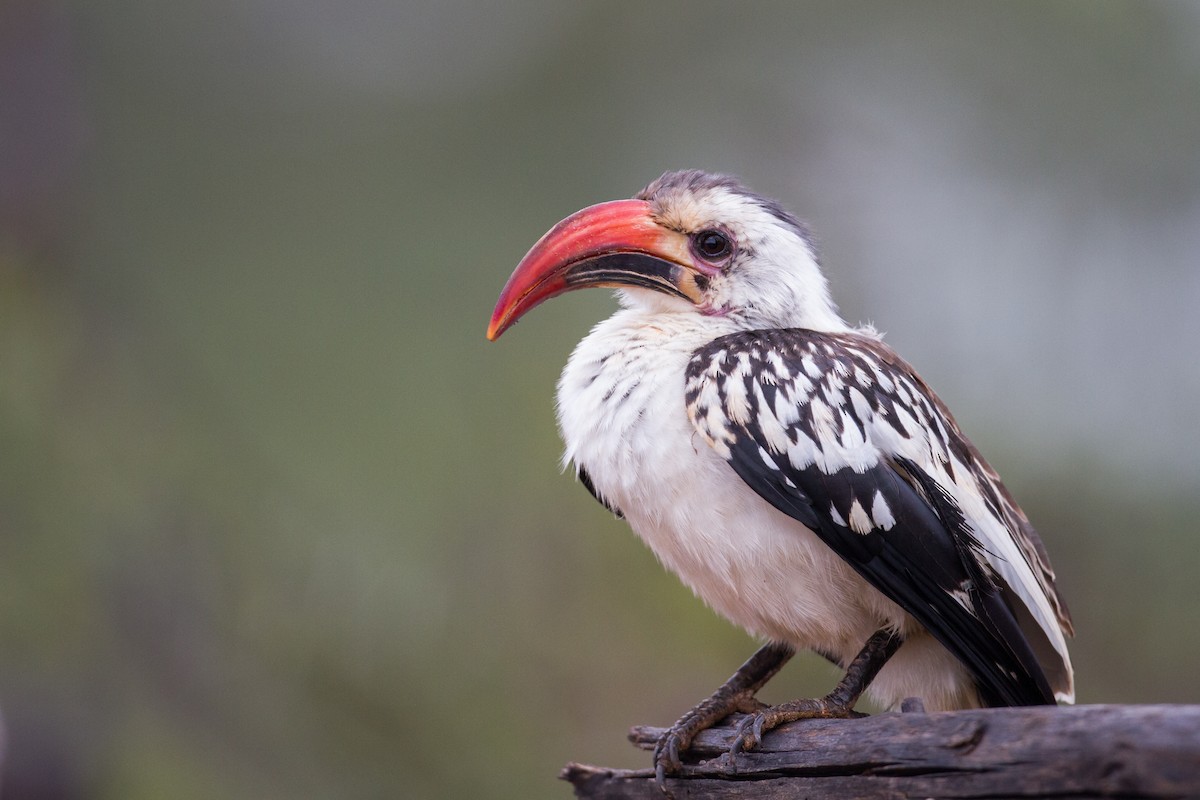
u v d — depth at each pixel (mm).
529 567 11102
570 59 13375
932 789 5617
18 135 12031
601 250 7969
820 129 13781
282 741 10914
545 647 11141
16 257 11742
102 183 12195
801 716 6535
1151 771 4887
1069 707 5281
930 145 13820
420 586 10727
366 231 12133
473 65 13250
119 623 10859
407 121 12820
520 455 11070
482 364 11289
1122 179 13297
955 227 13398
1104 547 12375
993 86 13688
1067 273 13062
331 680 10867
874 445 6914
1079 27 13453
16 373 11039
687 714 7059
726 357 7082
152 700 10891
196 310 11586
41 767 10672
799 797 6238
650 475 7023
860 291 13172
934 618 6848
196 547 10766
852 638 7305
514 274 7984
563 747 11078
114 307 11641
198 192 12305
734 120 13711
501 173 12844
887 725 5887
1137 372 12648
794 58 13805
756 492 6824
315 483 10758
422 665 10891
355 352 11242
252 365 11195
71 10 12359
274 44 13031
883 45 13805
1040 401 12617
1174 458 12359
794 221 8273
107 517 10750
